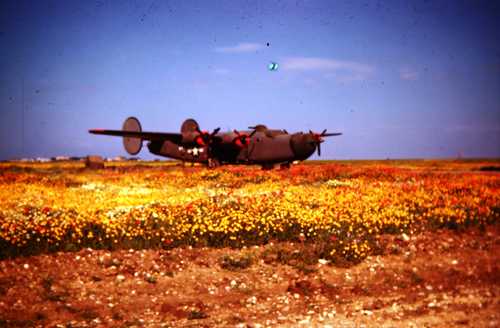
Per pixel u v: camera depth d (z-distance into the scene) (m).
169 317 8.94
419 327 8.29
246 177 33.22
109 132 45.16
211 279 10.88
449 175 32.38
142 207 18.38
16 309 8.97
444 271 11.32
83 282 10.41
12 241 11.98
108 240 13.14
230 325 8.52
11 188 27.95
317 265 11.78
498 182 25.61
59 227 13.91
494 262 11.81
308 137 41.25
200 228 14.00
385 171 34.44
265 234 13.91
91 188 30.05
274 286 10.59
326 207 17.34
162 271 11.20
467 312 8.95
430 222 15.12
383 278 11.01
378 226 14.84
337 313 9.10
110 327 8.43
